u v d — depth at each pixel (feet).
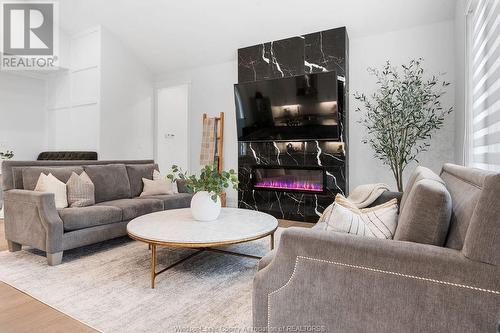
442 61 12.62
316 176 15.03
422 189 3.72
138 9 16.01
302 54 14.76
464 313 3.11
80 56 18.84
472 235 3.13
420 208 3.69
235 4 14.32
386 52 13.71
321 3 13.21
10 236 9.57
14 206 9.40
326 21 13.96
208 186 8.76
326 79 13.61
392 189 13.65
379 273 3.48
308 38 14.60
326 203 14.47
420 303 3.29
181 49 18.34
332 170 14.34
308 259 3.87
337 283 3.71
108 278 7.67
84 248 10.18
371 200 8.20
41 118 21.66
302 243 3.91
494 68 6.80
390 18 13.08
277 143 15.80
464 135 9.78
